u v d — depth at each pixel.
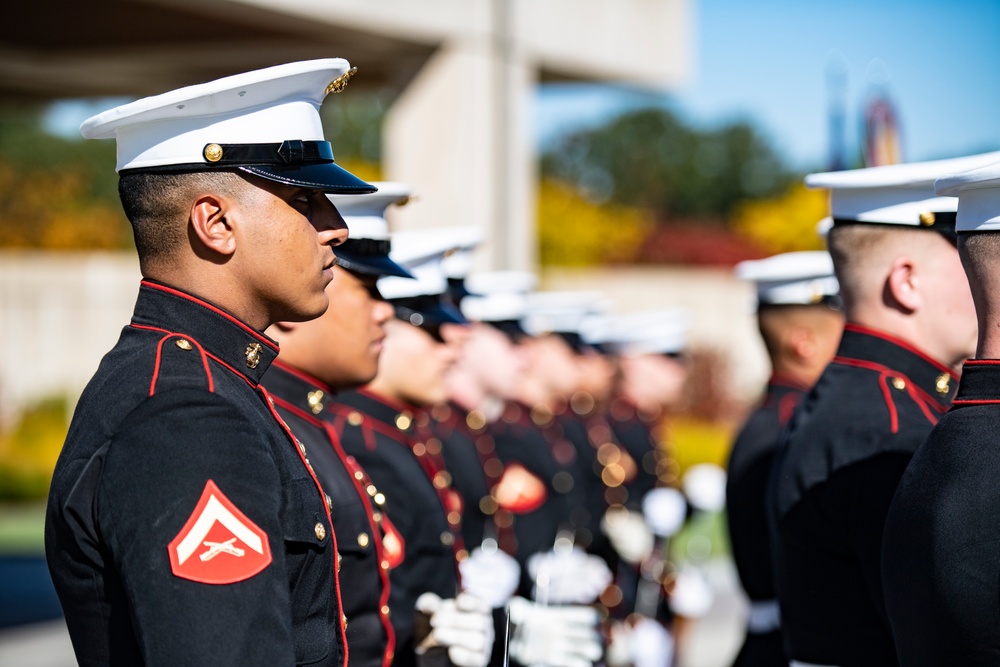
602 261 24.05
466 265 4.89
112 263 16.33
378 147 24.28
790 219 23.83
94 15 8.24
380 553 2.86
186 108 1.92
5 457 14.88
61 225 20.61
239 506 1.77
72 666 6.88
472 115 8.43
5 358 15.77
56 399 15.55
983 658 1.92
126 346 1.98
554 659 3.18
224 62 9.27
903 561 2.10
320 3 7.46
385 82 9.66
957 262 2.73
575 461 7.04
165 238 1.98
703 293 19.58
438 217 8.58
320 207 2.06
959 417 2.08
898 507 2.15
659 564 7.18
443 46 8.41
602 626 5.41
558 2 9.13
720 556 10.77
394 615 3.32
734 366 17.91
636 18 9.89
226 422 1.83
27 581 9.38
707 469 7.73
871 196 2.79
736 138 35.44
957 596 1.95
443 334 3.81
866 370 2.76
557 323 7.46
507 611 2.92
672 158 35.47
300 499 1.98
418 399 3.75
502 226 8.69
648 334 8.44
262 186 1.96
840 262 2.87
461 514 5.22
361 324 2.92
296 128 1.99
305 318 2.06
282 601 1.79
